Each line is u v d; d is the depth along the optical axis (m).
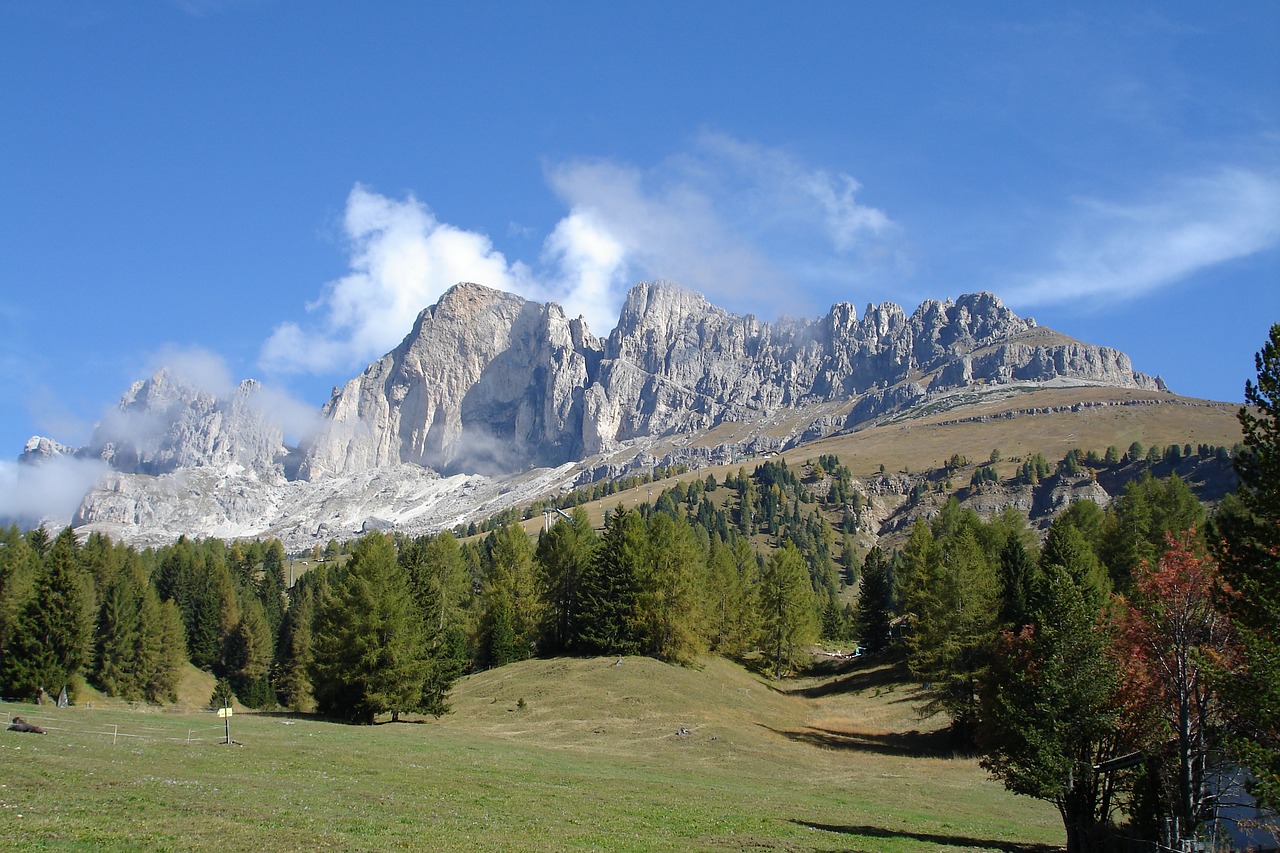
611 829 37.66
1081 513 118.75
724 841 36.72
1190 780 36.59
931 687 89.19
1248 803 38.19
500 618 109.50
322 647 81.69
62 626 89.06
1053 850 43.06
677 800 48.06
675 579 105.00
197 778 39.72
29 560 113.69
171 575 157.38
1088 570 79.81
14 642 87.81
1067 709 41.81
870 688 108.94
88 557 142.75
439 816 36.47
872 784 63.53
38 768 37.38
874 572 134.12
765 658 126.06
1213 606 37.69
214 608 146.75
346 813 34.97
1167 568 39.16
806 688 116.69
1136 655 41.19
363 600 79.75
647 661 99.75
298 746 54.22
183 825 29.50
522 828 35.72
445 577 120.94
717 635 124.56
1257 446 37.22
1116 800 45.16
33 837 26.09
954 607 82.88
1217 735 37.06
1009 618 81.00
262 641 141.62
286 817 32.56
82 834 26.89
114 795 33.47
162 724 61.91
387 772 47.34
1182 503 103.50
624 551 105.81
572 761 62.09
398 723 79.31
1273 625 35.28
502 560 117.44
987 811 55.22
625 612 104.50
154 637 120.38
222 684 116.19
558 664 100.38
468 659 111.62
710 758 70.12
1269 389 37.12
